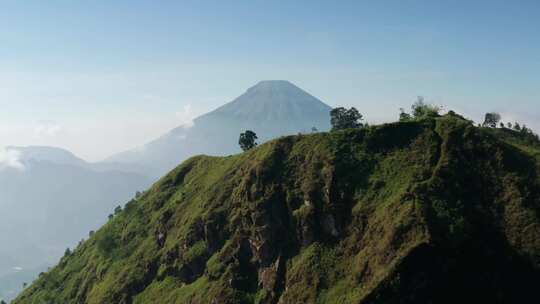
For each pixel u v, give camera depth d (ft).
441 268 339.77
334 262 387.96
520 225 362.33
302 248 419.54
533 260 346.33
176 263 504.02
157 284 508.12
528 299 337.72
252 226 453.58
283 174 467.52
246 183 483.10
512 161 404.36
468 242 350.43
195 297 443.73
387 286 334.65
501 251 354.74
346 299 347.97
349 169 435.53
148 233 597.52
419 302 330.54
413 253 340.18
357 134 466.29
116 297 524.52
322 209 421.59
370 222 389.39
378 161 436.76
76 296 605.31
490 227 367.25
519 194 377.50
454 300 335.26
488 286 341.21
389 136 453.58
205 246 489.26
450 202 374.84
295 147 490.49
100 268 604.08
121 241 630.33
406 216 364.17
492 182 392.27
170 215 578.66
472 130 427.74
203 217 504.02
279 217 444.55
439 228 352.90
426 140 435.12
